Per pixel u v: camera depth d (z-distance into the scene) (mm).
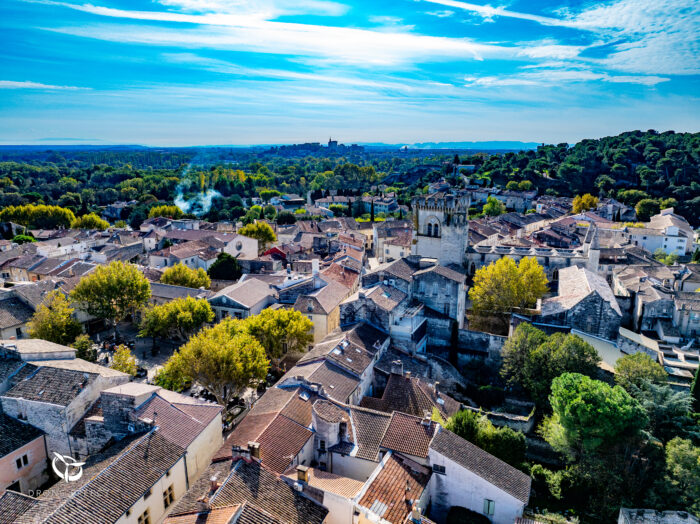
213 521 38125
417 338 83062
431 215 118812
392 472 49062
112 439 54156
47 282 104938
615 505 52031
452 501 50500
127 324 111625
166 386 70938
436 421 56688
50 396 57438
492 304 93688
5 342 67875
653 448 53094
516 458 56281
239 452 46250
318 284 103312
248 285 107750
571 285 94250
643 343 86188
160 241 169875
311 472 49281
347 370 67188
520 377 74125
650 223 190375
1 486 52750
